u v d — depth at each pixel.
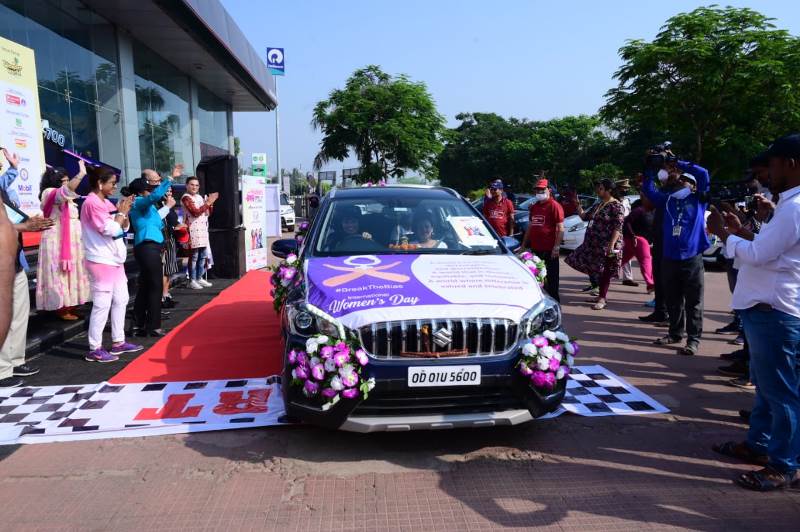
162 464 3.34
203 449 3.53
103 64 12.65
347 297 3.40
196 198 8.88
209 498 2.98
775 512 2.88
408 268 3.81
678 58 19.03
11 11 9.48
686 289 5.57
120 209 5.39
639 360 5.39
